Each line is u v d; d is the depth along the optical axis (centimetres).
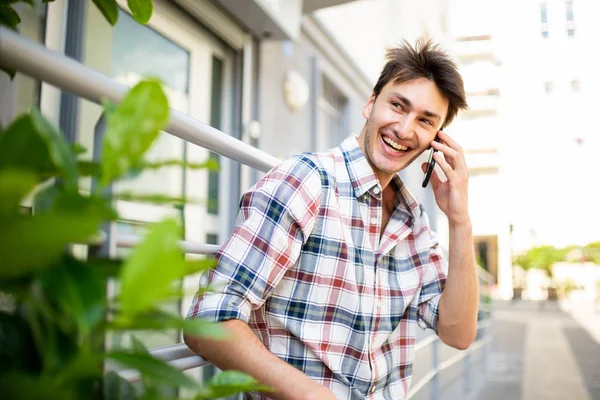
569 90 2358
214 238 243
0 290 32
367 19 478
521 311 1452
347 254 97
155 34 212
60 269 32
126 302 29
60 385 30
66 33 152
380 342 102
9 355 38
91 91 50
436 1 801
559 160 2338
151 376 34
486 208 2225
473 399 372
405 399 109
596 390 428
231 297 79
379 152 106
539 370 523
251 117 272
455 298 115
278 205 89
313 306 94
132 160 34
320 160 102
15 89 113
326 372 93
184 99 230
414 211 113
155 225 30
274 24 256
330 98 417
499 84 2334
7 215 26
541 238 2291
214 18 239
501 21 2347
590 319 1186
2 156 33
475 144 2297
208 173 241
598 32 2339
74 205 30
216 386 39
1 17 55
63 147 35
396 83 107
